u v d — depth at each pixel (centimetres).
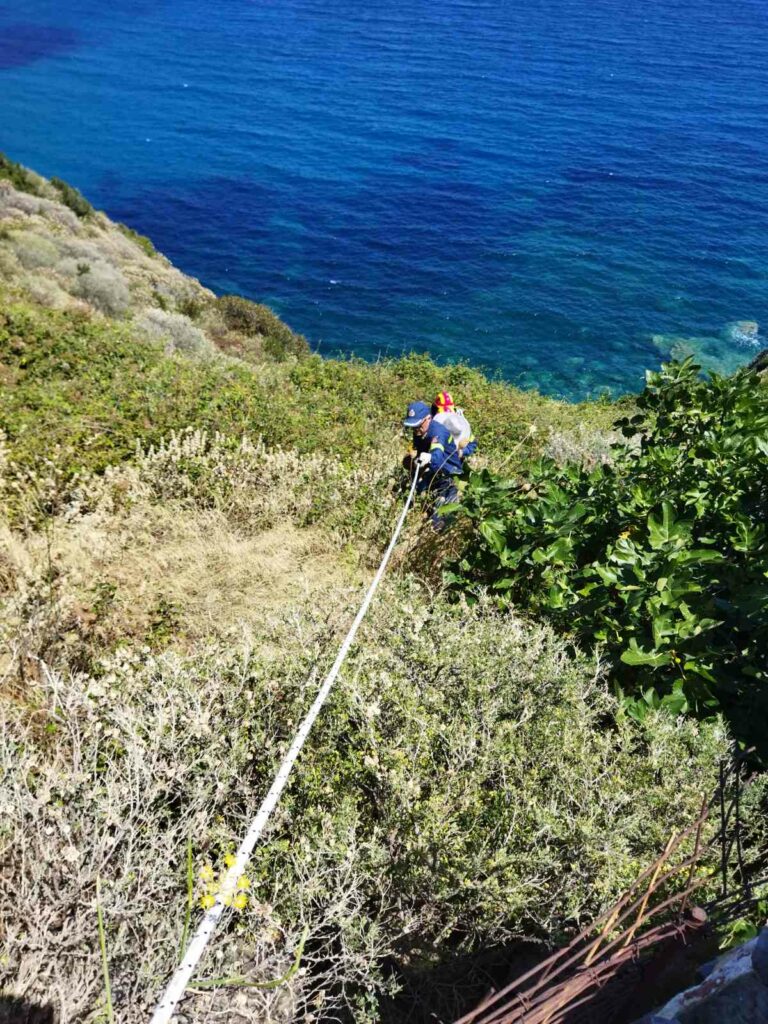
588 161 9981
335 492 702
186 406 909
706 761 353
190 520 654
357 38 18638
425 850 283
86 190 8506
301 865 285
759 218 8112
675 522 503
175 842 298
